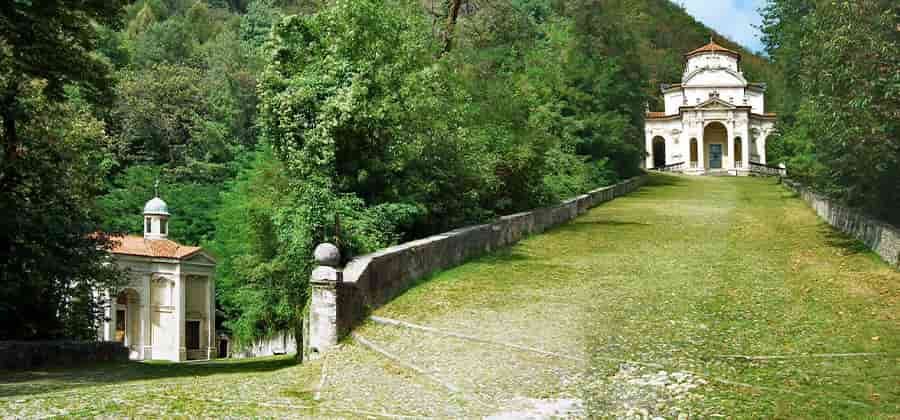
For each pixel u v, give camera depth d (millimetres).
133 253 47656
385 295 14359
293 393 9312
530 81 42344
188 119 63469
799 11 26578
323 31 20578
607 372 9555
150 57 74188
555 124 41156
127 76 63281
